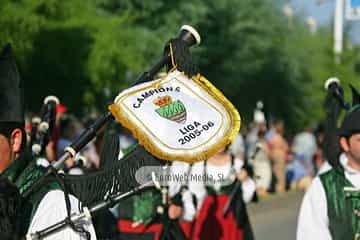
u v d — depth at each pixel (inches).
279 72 2315.5
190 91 216.2
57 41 1170.6
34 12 1016.9
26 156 207.8
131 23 1485.0
